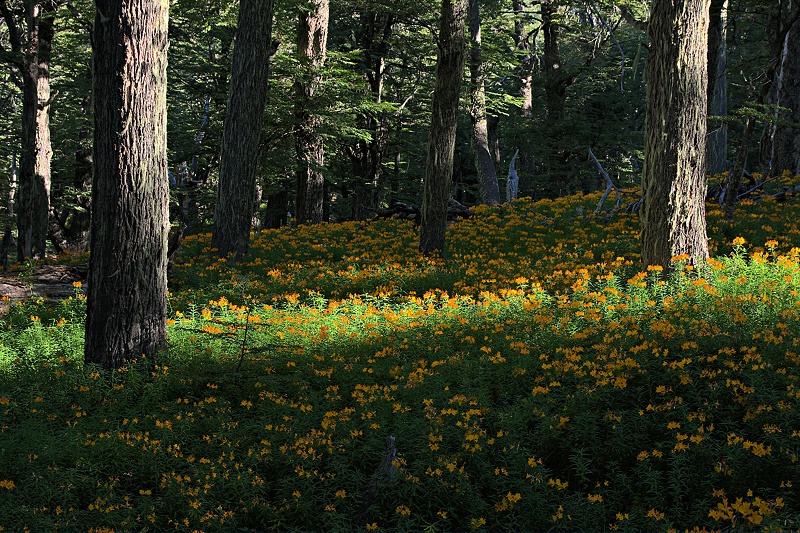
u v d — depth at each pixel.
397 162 35.31
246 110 15.59
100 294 8.20
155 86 8.20
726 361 6.71
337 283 13.14
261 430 6.62
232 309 10.88
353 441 6.17
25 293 12.36
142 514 5.24
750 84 25.45
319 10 21.05
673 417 6.18
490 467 5.76
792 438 5.47
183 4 20.11
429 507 5.38
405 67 29.53
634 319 8.24
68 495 5.35
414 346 8.83
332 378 8.01
